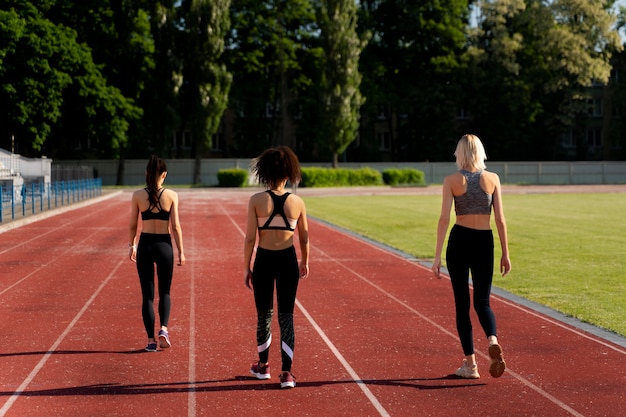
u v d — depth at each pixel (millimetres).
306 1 71750
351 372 6941
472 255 6617
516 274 13656
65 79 52469
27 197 37656
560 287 12164
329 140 64500
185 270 14141
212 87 61812
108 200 42312
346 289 12016
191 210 33344
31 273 13633
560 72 72438
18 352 7688
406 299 11062
